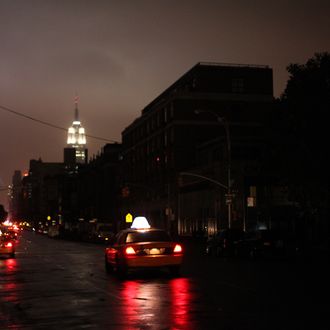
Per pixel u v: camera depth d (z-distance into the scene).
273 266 28.06
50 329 10.90
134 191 99.75
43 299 15.51
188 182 71.56
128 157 105.38
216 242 39.53
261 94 80.81
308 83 36.94
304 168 37.53
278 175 40.47
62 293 16.84
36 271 25.64
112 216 117.56
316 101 36.25
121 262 21.61
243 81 81.00
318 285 17.98
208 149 70.06
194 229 69.19
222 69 80.50
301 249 38.41
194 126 77.94
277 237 35.69
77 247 56.94
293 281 19.44
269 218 57.88
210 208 63.88
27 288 18.38
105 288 18.09
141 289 17.58
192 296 15.42
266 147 40.34
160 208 83.56
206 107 78.56
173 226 76.06
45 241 81.88
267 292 16.03
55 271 25.61
